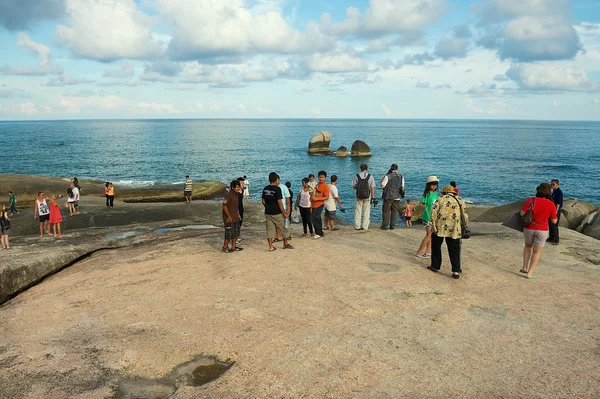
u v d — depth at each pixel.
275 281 7.18
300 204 11.27
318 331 5.20
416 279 7.32
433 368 4.34
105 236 14.03
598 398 3.79
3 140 123.12
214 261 8.65
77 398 3.94
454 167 61.66
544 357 4.61
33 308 6.58
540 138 150.38
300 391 3.93
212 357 4.67
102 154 80.12
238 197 10.03
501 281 7.45
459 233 7.34
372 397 3.81
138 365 4.55
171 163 66.31
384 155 81.25
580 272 8.12
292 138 144.38
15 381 4.24
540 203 7.49
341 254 8.92
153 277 7.73
